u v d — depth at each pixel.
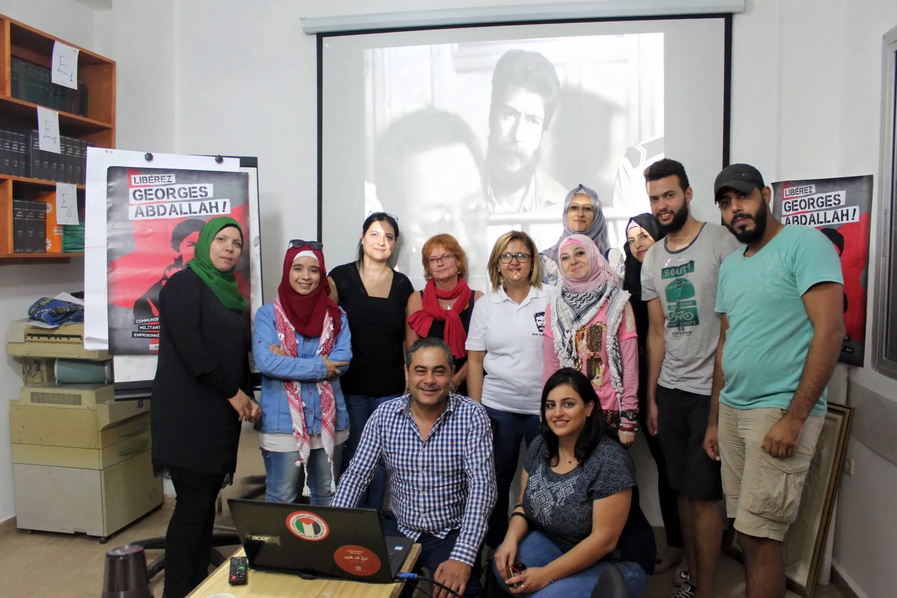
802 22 2.85
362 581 1.52
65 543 3.03
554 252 3.10
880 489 2.30
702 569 2.35
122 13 3.42
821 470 2.59
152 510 3.38
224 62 3.36
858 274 2.48
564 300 2.51
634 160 3.03
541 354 2.58
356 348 2.85
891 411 2.18
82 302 3.14
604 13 3.01
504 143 3.12
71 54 3.06
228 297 2.44
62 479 3.04
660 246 2.50
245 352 2.52
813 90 2.86
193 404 2.31
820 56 2.84
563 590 1.83
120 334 2.65
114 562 1.09
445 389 2.00
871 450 2.38
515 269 2.57
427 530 2.06
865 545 2.41
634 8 2.97
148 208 2.71
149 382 2.68
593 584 1.84
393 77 3.20
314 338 2.59
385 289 2.93
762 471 1.97
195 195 2.78
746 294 2.02
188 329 2.27
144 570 1.12
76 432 3.00
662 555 2.88
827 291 1.85
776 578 2.00
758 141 2.98
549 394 1.99
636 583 1.89
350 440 2.88
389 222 2.93
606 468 1.92
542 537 2.06
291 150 3.33
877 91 2.49
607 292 2.47
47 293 3.38
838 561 2.65
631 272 3.03
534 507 2.04
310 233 3.33
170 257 2.72
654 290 2.49
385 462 2.12
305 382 2.55
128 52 3.42
